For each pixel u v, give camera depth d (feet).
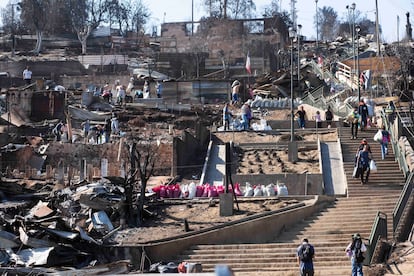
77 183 127.65
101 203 113.39
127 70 280.31
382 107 165.37
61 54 307.17
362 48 325.01
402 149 131.23
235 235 108.37
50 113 178.29
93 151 146.61
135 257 100.27
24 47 324.39
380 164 132.67
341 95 204.03
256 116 183.21
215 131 159.84
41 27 344.90
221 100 207.21
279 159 143.84
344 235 109.29
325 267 97.91
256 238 109.70
